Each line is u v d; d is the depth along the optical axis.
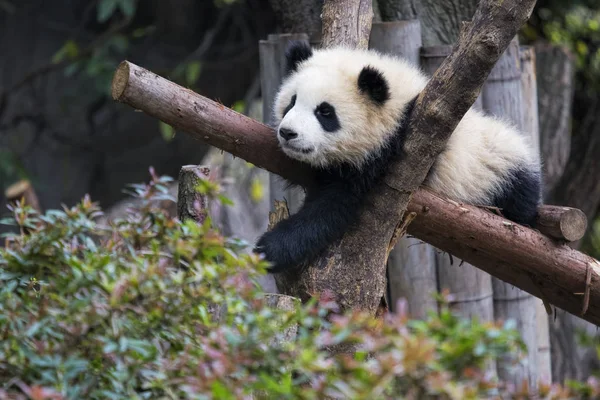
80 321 5.41
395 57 10.95
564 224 9.46
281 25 14.56
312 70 10.08
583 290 9.62
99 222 11.38
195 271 6.05
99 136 27.81
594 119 18.30
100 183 27.83
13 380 5.28
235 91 25.56
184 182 8.76
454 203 9.23
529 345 13.26
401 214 8.88
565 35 19.67
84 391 5.34
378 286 8.92
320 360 5.10
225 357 4.97
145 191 7.08
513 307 13.16
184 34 26.41
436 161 9.80
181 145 27.95
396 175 8.70
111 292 5.51
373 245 8.90
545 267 9.57
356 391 4.66
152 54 26.27
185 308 5.73
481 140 10.73
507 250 9.44
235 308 5.70
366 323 5.43
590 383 5.03
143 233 6.70
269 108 12.98
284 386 4.98
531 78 13.75
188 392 5.07
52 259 6.58
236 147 9.08
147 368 5.50
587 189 18.06
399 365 4.64
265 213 17.11
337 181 9.53
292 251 9.27
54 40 27.45
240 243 6.57
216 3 24.44
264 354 5.28
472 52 7.91
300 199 12.99
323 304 5.88
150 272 5.68
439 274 12.78
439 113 8.27
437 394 4.77
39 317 5.51
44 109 27.30
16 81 27.27
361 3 11.08
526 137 12.17
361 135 9.57
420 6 14.12
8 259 6.58
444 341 5.06
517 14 7.72
